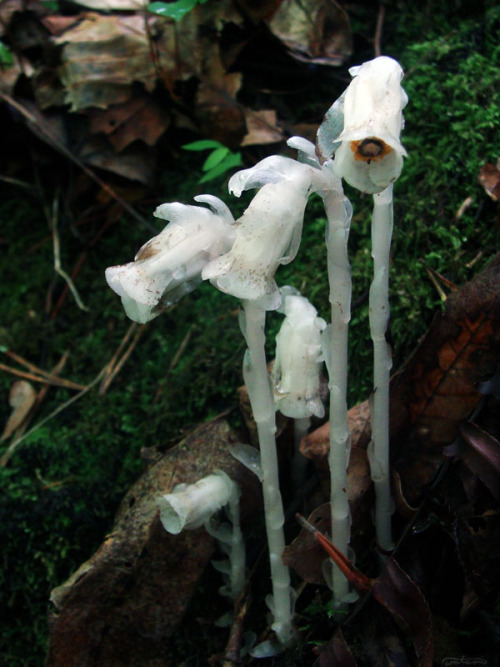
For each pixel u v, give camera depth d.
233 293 0.09
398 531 0.14
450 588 0.13
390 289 0.16
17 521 0.17
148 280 0.10
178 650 0.15
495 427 0.13
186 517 0.13
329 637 0.14
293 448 0.15
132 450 0.18
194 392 0.18
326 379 0.15
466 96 0.16
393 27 0.18
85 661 0.15
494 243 0.15
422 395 0.13
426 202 0.16
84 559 0.17
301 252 0.18
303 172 0.10
